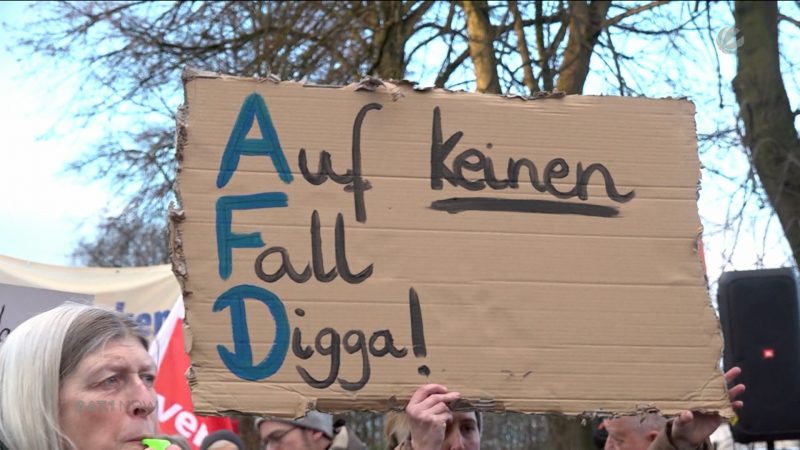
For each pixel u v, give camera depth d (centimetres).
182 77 256
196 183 251
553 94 271
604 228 265
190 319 242
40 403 196
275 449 408
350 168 259
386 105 264
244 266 248
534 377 252
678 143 274
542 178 266
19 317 345
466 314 254
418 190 260
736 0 736
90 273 623
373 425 1495
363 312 250
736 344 331
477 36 922
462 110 267
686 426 261
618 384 255
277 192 254
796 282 333
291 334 245
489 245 260
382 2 1035
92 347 203
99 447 198
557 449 779
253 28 1077
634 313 260
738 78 729
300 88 261
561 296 259
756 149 697
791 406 325
